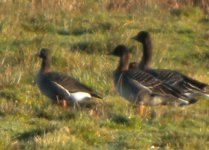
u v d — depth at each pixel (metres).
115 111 15.19
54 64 18.44
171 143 13.59
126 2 24.91
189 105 16.09
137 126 14.54
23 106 15.25
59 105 15.73
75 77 17.50
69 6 23.91
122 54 16.36
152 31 22.14
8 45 19.70
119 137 13.80
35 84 16.86
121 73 16.05
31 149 12.81
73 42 20.45
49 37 20.66
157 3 25.17
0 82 16.50
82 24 22.48
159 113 15.23
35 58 18.48
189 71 19.06
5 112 14.83
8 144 12.95
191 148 13.37
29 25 21.88
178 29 22.55
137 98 15.74
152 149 13.40
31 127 14.18
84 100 15.85
